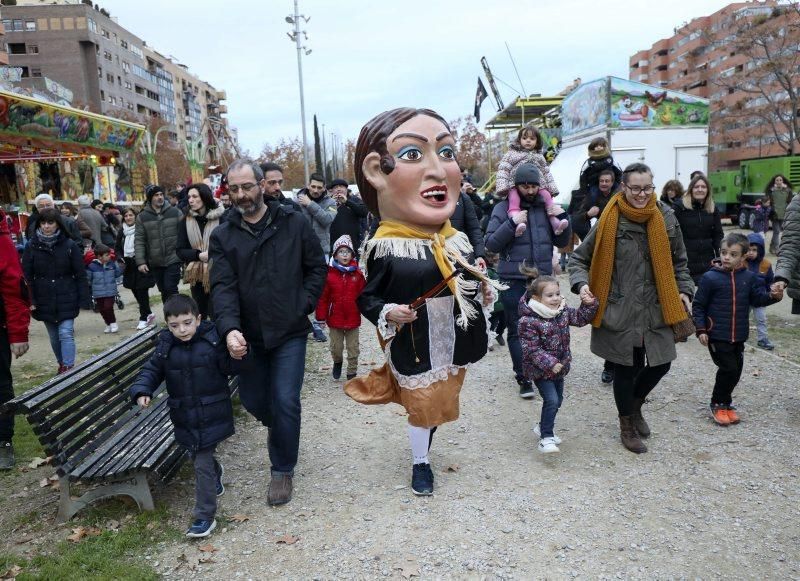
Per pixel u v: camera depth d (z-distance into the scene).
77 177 22.03
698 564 2.99
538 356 4.09
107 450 3.76
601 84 14.45
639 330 4.10
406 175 3.58
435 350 3.63
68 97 26.83
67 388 3.65
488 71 23.48
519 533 3.30
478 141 43.34
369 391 3.88
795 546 3.10
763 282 4.53
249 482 4.04
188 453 4.23
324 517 3.56
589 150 6.61
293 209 3.81
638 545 3.16
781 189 14.18
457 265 3.68
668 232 4.29
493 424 4.85
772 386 5.40
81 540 3.40
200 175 31.48
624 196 4.14
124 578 3.02
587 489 3.75
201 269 6.04
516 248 5.21
